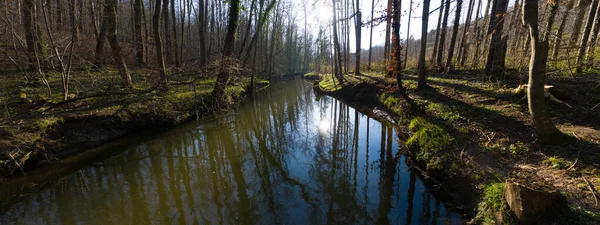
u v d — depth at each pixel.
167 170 7.25
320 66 43.06
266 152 8.84
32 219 4.92
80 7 9.88
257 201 5.69
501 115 6.57
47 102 8.40
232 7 12.55
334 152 8.69
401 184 5.97
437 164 5.77
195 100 11.93
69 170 6.68
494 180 4.47
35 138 6.64
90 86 11.14
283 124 12.80
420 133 7.19
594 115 5.72
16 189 5.70
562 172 4.14
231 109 14.15
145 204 5.55
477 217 4.12
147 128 9.40
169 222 4.96
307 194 5.97
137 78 14.03
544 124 4.80
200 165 7.69
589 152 4.39
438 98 9.17
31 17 9.41
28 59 10.95
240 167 7.59
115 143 8.12
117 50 10.91
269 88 25.84
